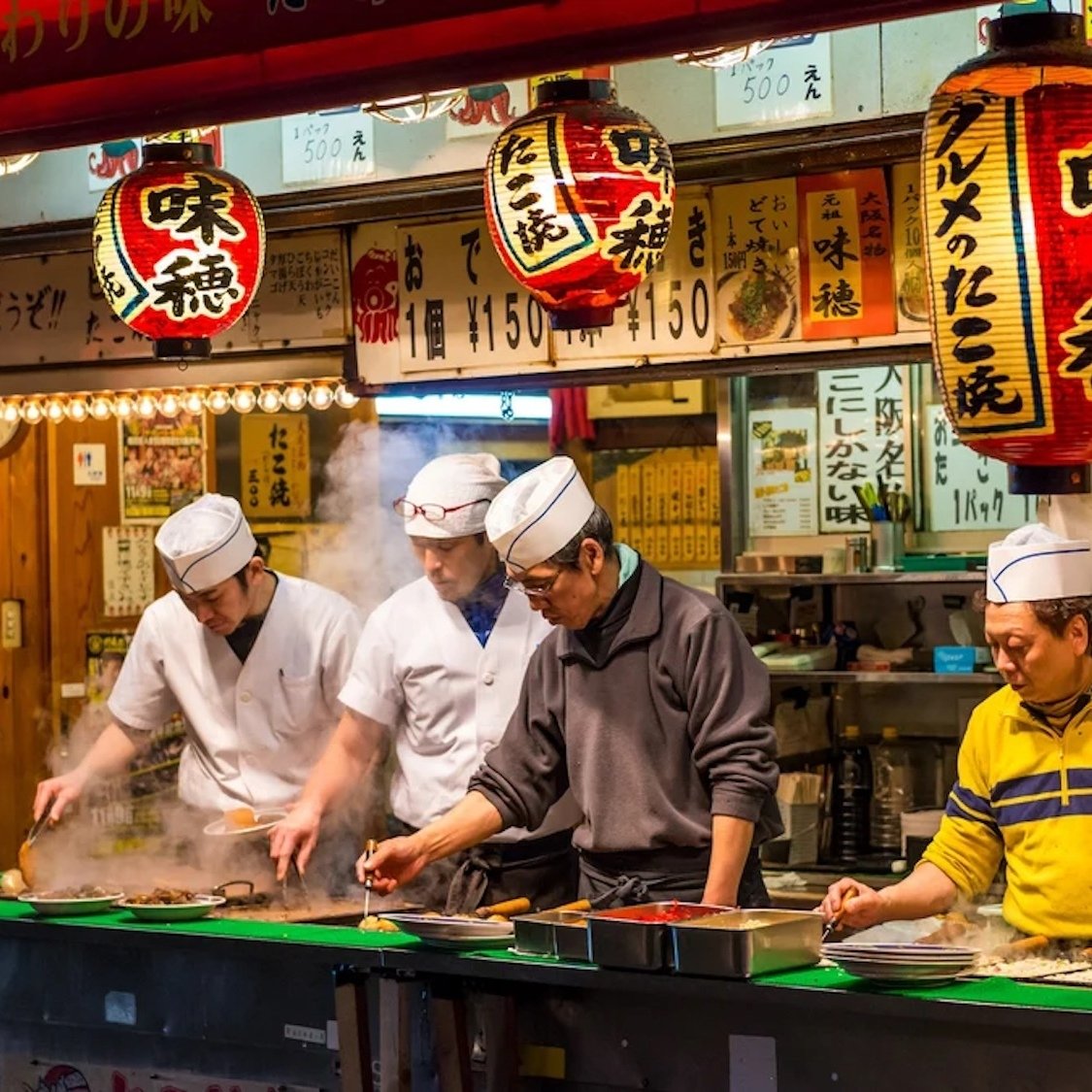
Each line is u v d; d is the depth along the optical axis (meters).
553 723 4.33
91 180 5.74
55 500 7.44
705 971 3.29
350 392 5.49
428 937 3.68
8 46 4.04
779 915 3.44
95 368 5.82
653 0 3.43
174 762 6.95
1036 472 3.07
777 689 6.57
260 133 5.43
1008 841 3.90
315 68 3.78
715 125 4.79
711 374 4.98
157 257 4.39
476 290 5.25
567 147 3.73
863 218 4.68
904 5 3.23
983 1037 3.10
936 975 3.14
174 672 5.55
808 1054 3.29
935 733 6.72
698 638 4.09
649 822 4.13
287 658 5.46
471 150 5.13
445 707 4.97
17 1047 4.36
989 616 3.78
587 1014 3.56
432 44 3.64
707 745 4.06
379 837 5.81
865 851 6.57
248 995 3.98
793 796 6.45
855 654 6.66
